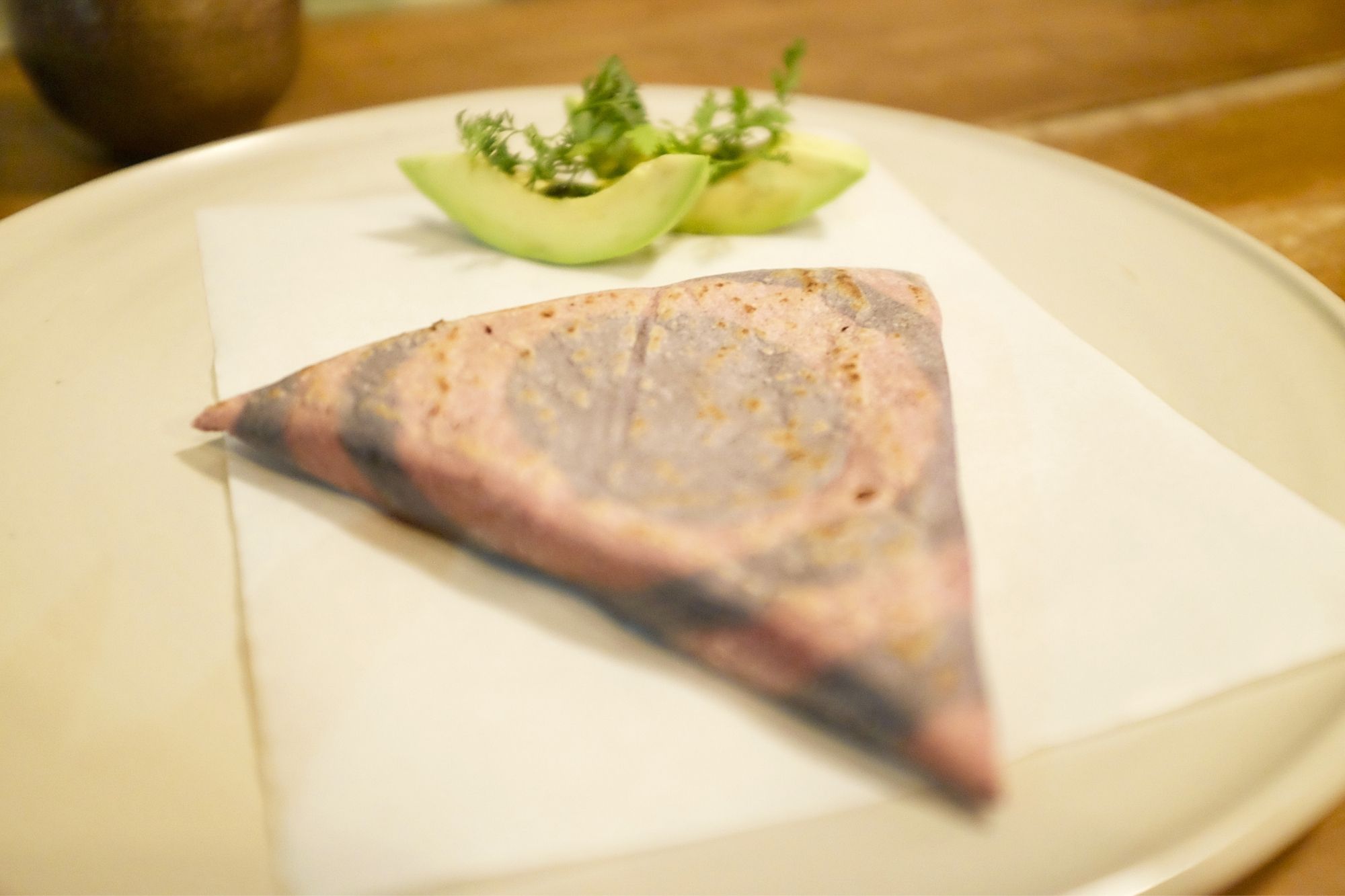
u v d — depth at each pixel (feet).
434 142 1.26
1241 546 0.84
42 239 1.09
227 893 0.73
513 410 0.85
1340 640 0.80
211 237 1.10
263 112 1.35
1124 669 0.79
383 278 1.07
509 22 1.71
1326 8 1.71
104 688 0.80
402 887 0.72
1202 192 1.25
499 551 0.84
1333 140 1.33
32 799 0.75
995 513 0.87
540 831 0.74
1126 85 1.47
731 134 1.14
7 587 0.84
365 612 0.82
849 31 1.69
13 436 0.93
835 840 0.73
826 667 0.75
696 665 0.80
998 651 0.80
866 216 1.15
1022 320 1.01
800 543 0.78
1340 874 0.76
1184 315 1.04
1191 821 0.73
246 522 0.87
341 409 0.86
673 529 0.79
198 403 0.96
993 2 1.80
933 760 0.73
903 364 0.90
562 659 0.80
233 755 0.77
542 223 1.10
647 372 0.88
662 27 1.70
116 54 1.23
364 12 1.79
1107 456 0.90
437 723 0.78
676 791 0.75
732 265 1.10
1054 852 0.73
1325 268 1.13
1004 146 1.25
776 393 0.87
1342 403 0.94
